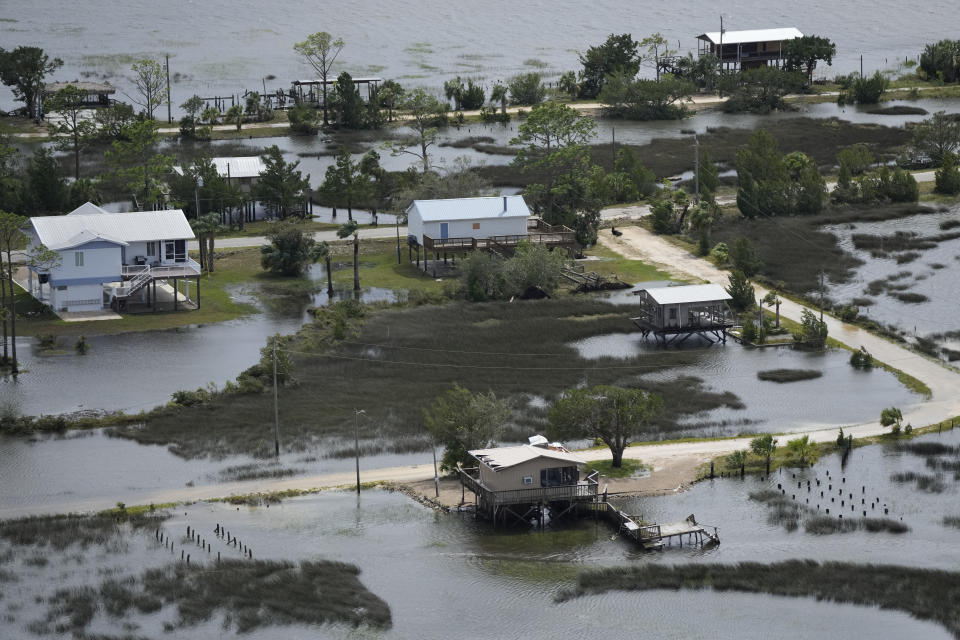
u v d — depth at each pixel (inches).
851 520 4180.6
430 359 5772.6
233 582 3757.4
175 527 4121.6
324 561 3909.9
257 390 5324.8
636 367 5703.7
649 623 3602.4
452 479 4505.4
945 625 3572.8
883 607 3666.3
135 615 3587.6
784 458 4655.5
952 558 3944.4
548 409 5137.8
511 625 3590.1
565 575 3858.3
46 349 5861.2
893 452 4714.6
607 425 4537.4
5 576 3777.1
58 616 3572.8
